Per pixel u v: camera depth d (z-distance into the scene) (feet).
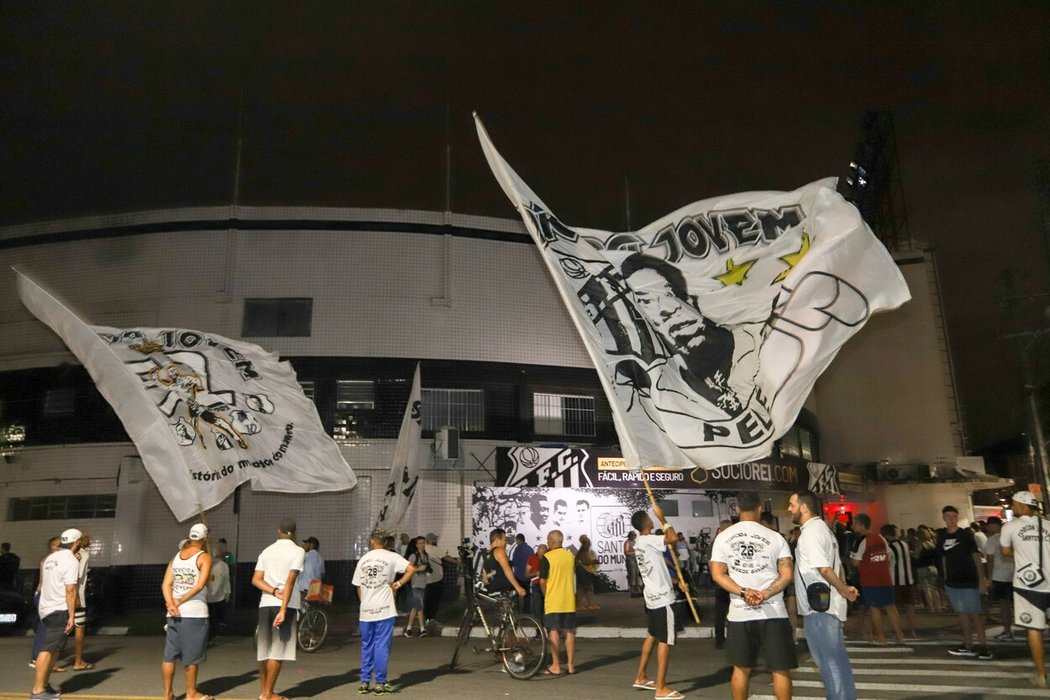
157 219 76.23
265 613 27.94
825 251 30.83
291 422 49.80
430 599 51.90
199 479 45.32
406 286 76.43
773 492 83.66
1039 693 27.61
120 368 35.88
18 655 42.24
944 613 54.90
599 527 75.97
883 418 111.45
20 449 72.28
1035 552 28.96
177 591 27.63
